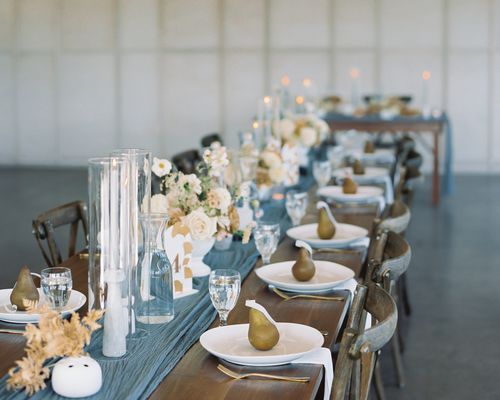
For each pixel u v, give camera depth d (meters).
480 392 3.91
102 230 2.06
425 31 10.77
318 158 6.58
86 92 11.40
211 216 2.85
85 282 2.81
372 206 4.44
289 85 11.05
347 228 3.64
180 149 11.39
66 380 1.82
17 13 11.31
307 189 5.08
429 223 7.90
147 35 11.21
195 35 11.14
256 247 3.24
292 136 5.34
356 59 10.91
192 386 1.92
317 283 2.77
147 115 11.37
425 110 9.02
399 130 8.84
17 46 11.38
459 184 10.15
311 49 10.97
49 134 11.52
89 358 1.87
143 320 2.36
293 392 1.89
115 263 2.07
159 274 2.36
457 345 4.57
